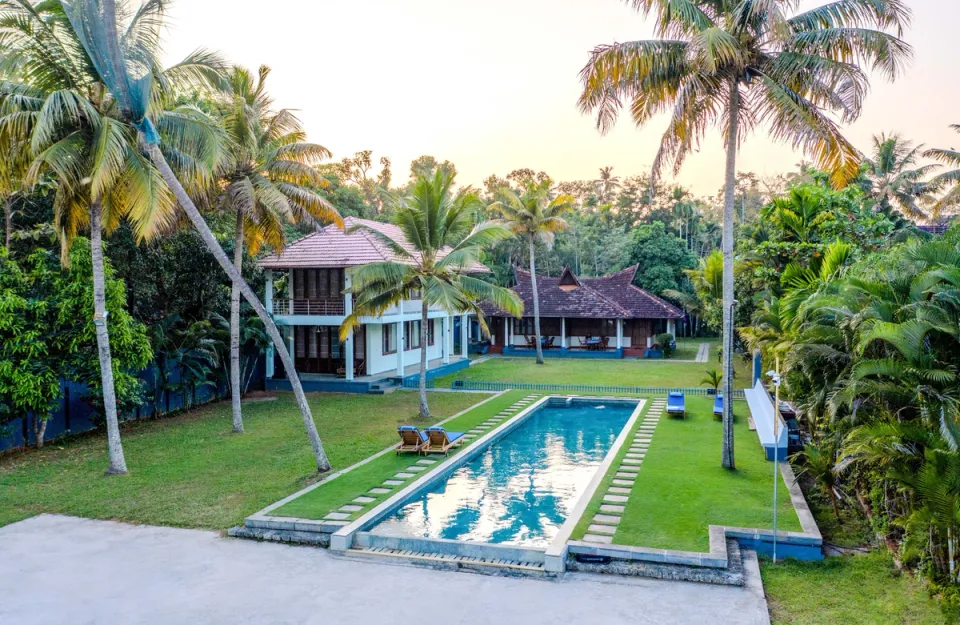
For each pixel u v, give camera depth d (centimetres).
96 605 945
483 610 920
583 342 4462
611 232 7000
